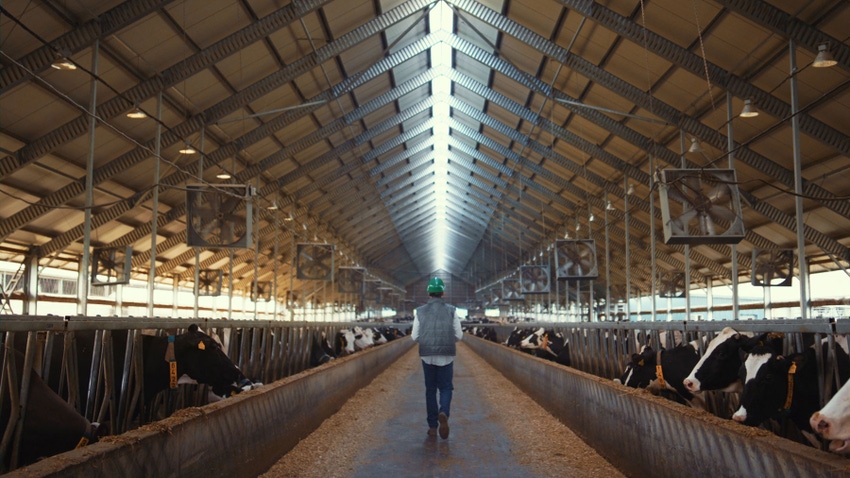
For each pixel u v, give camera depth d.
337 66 19.05
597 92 18.50
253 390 6.10
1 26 11.09
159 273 29.12
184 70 14.45
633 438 5.61
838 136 14.05
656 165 21.25
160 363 6.37
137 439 3.51
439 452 6.98
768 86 13.98
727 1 12.02
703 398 7.14
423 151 32.78
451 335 7.62
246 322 10.39
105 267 18.84
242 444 5.26
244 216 15.62
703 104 16.05
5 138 13.93
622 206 27.53
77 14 11.67
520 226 43.56
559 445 7.34
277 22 14.59
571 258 25.73
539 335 17.19
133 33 12.91
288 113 19.97
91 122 12.73
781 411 4.86
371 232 46.69
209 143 19.39
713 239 13.18
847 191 16.47
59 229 19.62
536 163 27.95
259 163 22.84
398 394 12.91
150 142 17.06
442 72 22.78
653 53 14.68
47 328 4.52
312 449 7.05
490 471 6.11
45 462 2.96
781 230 20.88
